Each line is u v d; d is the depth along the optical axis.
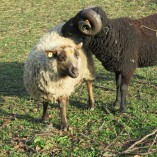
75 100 9.05
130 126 7.75
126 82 8.25
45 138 7.23
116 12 16.72
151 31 8.49
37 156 6.70
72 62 7.08
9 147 7.06
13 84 10.23
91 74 8.34
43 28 15.07
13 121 8.08
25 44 13.33
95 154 6.77
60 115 8.20
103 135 7.41
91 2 18.53
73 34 7.82
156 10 16.80
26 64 7.67
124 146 7.01
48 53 7.06
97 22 7.57
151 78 10.34
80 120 8.05
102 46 7.95
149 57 8.54
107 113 8.34
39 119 8.18
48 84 7.28
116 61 8.06
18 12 17.42
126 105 8.68
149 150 6.68
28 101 9.12
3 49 12.91
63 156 6.74
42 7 18.11
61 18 16.31
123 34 8.01
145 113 8.28
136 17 16.00
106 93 9.48
